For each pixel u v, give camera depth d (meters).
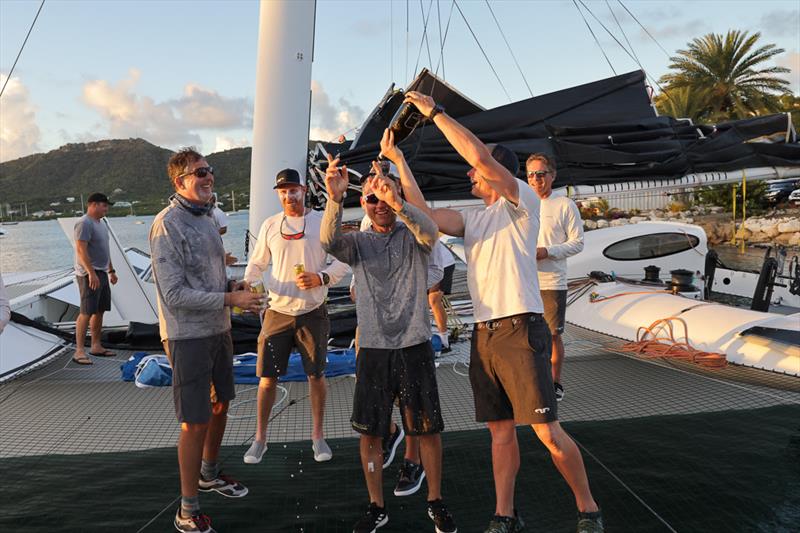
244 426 3.97
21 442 3.69
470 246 2.62
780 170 6.33
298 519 2.72
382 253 2.69
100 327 5.90
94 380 5.10
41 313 8.52
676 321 5.59
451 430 3.74
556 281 4.16
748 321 5.17
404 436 3.53
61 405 4.43
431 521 2.69
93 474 3.19
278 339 3.40
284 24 5.64
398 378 2.62
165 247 2.66
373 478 2.64
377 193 2.46
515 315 2.49
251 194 5.84
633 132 6.15
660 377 4.70
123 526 2.65
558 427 2.44
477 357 2.60
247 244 5.87
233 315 5.97
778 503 2.68
